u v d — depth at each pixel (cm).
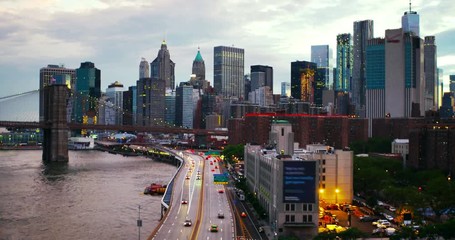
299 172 18650
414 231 16300
